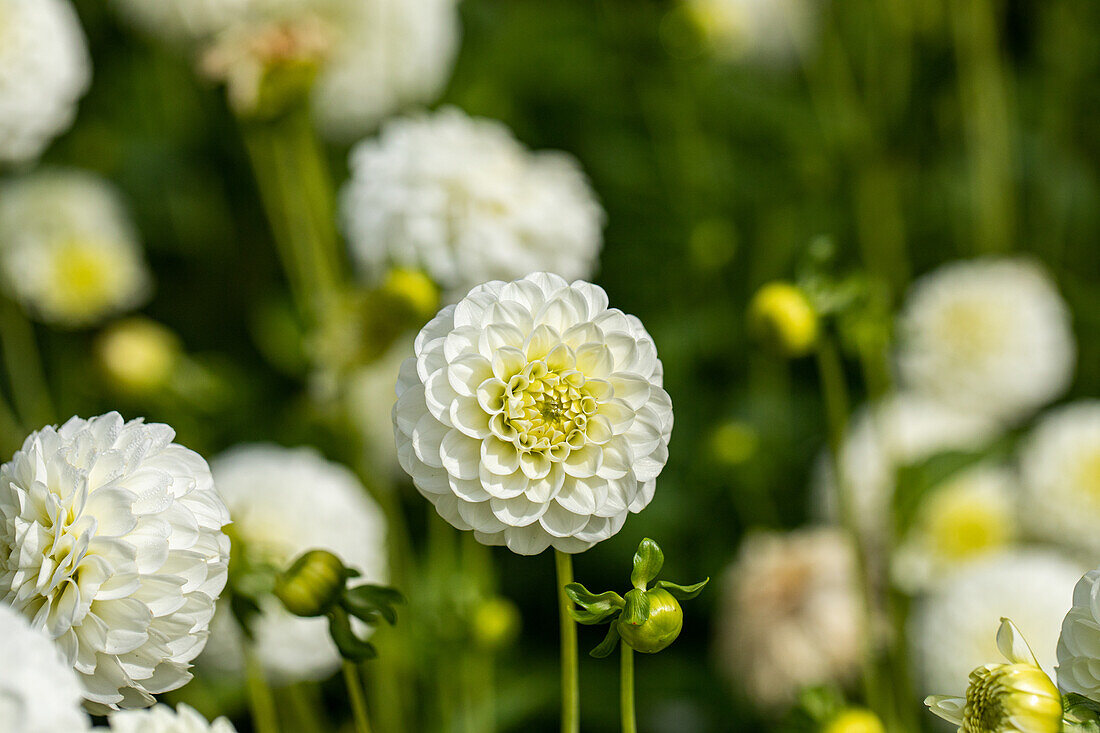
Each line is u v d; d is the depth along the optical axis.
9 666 0.98
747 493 1.77
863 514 1.63
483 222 1.40
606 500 1.08
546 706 1.62
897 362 1.90
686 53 2.05
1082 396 2.05
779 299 1.29
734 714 1.63
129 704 1.07
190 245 2.10
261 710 1.21
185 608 1.06
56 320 1.93
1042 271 2.04
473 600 1.39
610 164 2.10
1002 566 1.47
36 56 1.40
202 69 1.44
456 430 1.08
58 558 1.05
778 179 2.11
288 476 1.39
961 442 1.74
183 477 1.07
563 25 2.21
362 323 1.40
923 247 2.15
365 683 1.49
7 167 1.93
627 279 2.05
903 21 2.05
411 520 1.80
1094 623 1.03
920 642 1.44
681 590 1.08
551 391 1.08
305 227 1.61
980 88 1.96
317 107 1.82
